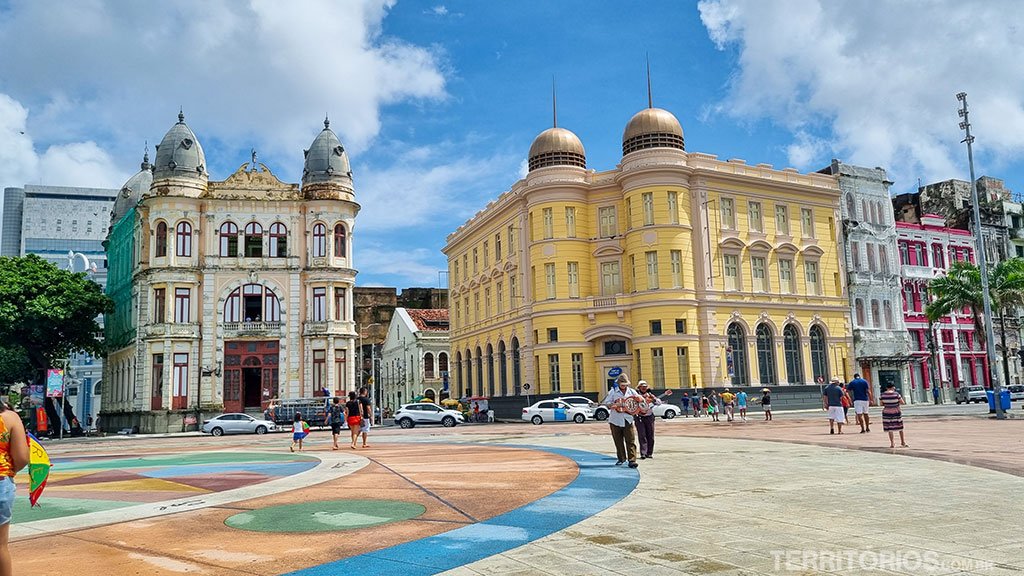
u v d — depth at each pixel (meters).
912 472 13.81
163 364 52.06
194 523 10.08
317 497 12.27
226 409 53.12
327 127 59.19
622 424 15.80
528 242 55.75
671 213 51.44
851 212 61.88
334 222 56.50
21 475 18.36
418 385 84.50
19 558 8.18
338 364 55.25
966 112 35.62
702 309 51.12
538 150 55.72
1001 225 72.75
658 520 9.54
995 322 68.75
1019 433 22.92
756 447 20.34
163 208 53.84
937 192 76.00
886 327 62.06
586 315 52.38
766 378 54.03
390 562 7.69
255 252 55.38
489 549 8.16
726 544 8.05
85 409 97.69
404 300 110.12
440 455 20.52
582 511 10.38
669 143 53.06
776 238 56.16
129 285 60.09
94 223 190.62
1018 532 8.38
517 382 57.53
